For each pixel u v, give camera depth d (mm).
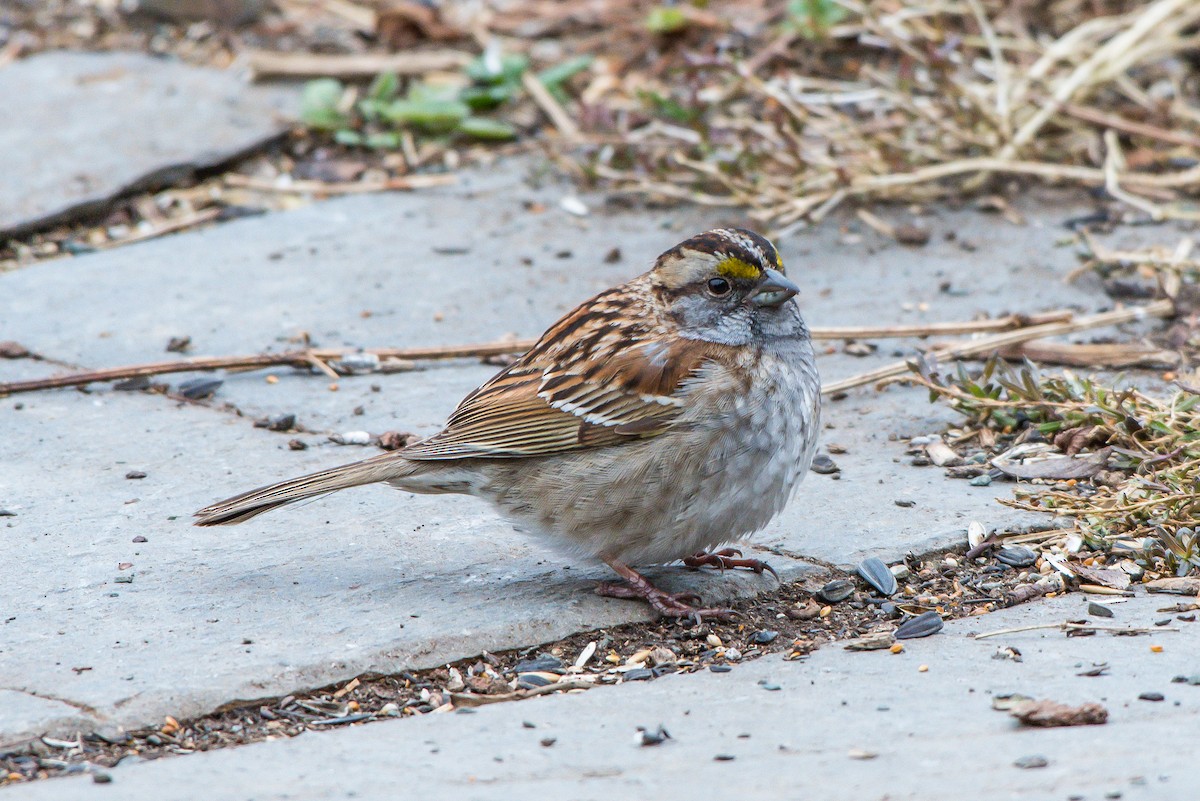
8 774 6637
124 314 13141
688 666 7895
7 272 14273
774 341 8430
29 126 16859
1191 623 7910
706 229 14859
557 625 8172
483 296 13445
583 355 8352
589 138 15938
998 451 10484
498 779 6324
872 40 15750
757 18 18531
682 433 8148
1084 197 15273
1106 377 11555
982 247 14242
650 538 8320
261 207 15672
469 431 8422
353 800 6133
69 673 7465
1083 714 6621
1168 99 16594
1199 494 8945
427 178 16234
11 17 19969
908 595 8625
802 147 15328
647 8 19172
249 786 6312
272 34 19125
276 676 7477
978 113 15539
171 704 7199
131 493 9961
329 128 16922
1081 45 16594
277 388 11828
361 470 8492
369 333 12711
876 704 7035
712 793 6090
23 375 11977
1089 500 9438
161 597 8430
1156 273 13125
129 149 16344
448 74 17969
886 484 10016
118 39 19312
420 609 8289
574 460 8281
